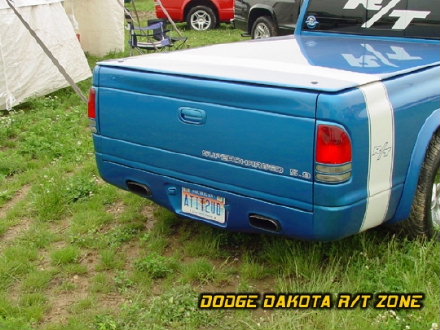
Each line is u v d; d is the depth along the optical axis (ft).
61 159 20.42
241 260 13.43
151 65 12.77
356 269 12.16
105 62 13.50
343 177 10.41
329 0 16.96
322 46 15.16
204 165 11.96
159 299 11.84
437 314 10.90
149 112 12.61
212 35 47.70
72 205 16.65
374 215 11.37
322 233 10.81
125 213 16.05
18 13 23.79
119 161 13.51
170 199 12.94
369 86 10.84
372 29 16.20
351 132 10.34
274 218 11.28
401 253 12.48
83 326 11.18
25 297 12.14
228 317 11.41
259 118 10.96
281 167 10.86
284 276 12.50
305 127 10.45
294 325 10.80
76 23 33.91
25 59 26.32
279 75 11.30
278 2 36.27
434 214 13.12
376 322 10.82
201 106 11.73
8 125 23.25
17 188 18.10
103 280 12.79
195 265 13.01
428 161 12.28
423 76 12.03
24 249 14.15
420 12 15.11
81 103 27.43
